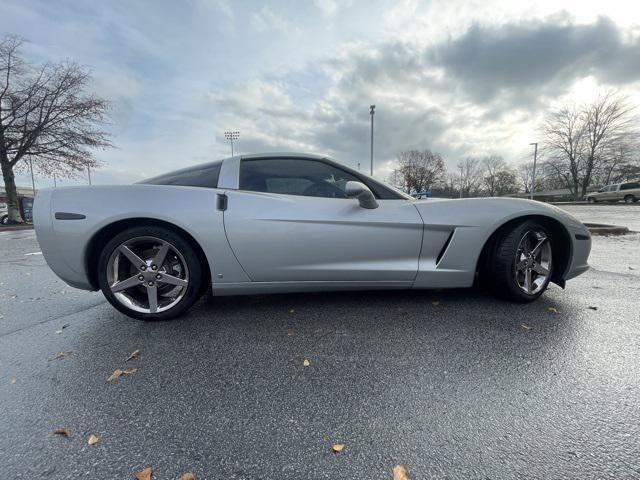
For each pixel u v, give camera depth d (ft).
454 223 7.70
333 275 7.54
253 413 4.38
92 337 6.81
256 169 7.84
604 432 3.90
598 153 114.93
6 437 4.02
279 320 7.43
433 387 4.85
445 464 3.52
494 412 4.29
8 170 59.06
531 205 7.88
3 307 9.05
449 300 8.49
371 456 3.65
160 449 3.80
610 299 8.52
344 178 8.07
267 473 3.47
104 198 6.98
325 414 4.33
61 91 58.85
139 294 7.72
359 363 5.57
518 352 5.81
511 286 7.89
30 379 5.29
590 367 5.29
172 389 4.95
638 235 23.07
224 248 7.18
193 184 7.59
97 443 3.91
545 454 3.61
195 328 7.09
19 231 47.39
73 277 7.11
